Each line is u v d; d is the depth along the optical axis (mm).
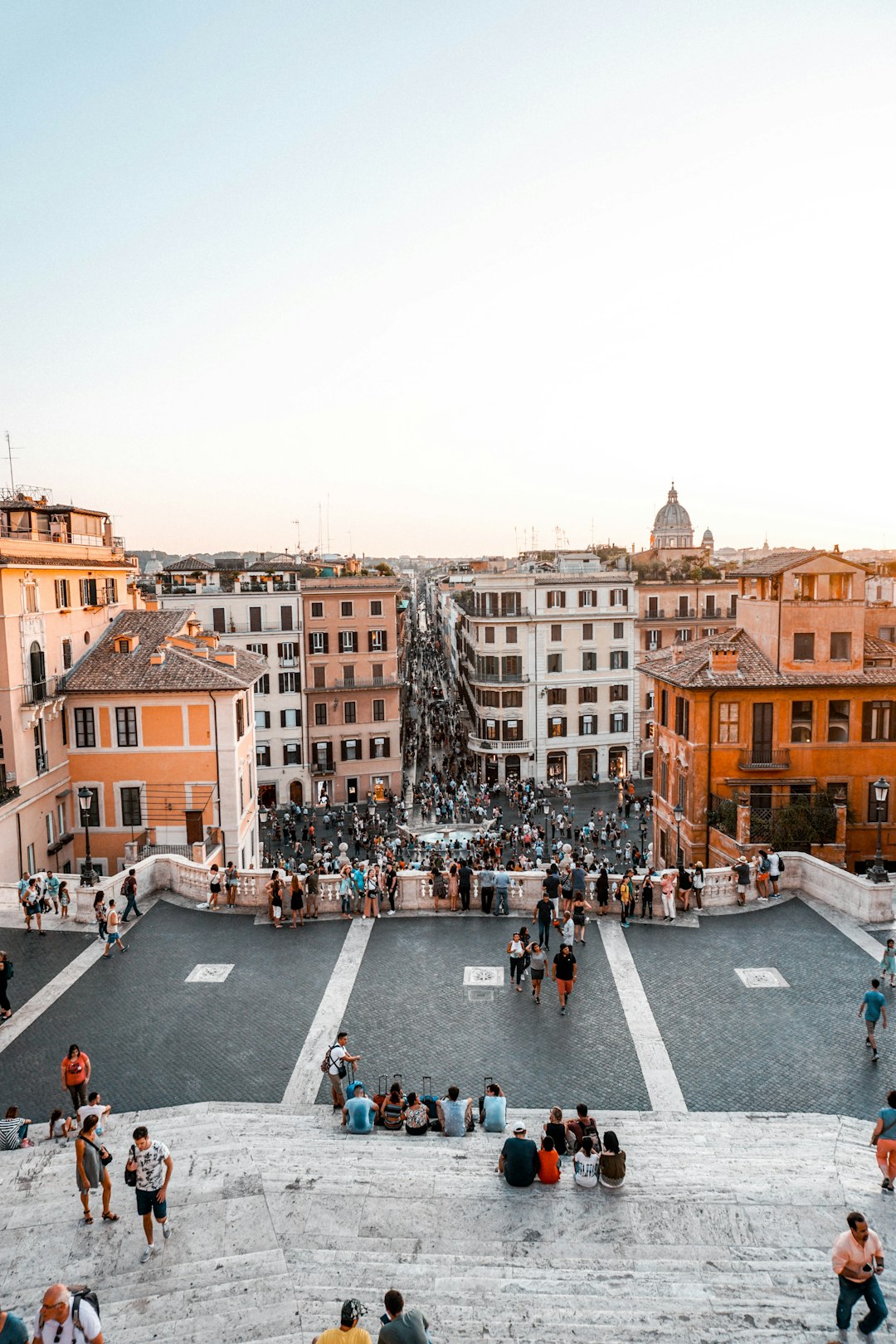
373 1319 11984
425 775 89312
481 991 24344
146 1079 20078
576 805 77000
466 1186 15367
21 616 40469
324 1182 15523
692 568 96438
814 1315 12078
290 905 30547
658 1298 12430
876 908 28875
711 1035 21797
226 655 48656
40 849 41438
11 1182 15844
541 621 82938
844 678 41125
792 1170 15953
